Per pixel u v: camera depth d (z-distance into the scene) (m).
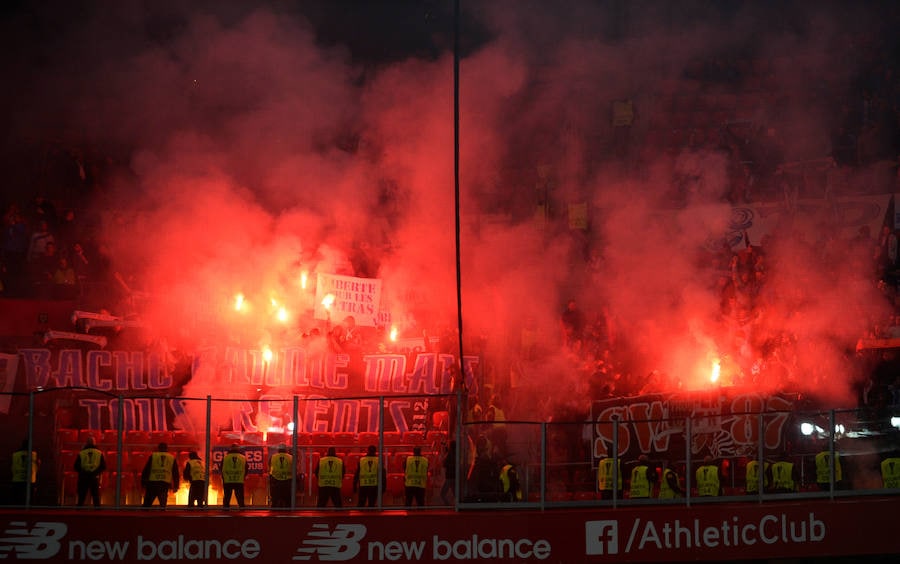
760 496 58.38
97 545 54.91
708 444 62.62
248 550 55.47
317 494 62.78
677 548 56.94
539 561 56.28
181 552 55.16
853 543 57.03
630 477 62.22
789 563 59.00
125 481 62.97
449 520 56.28
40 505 58.78
